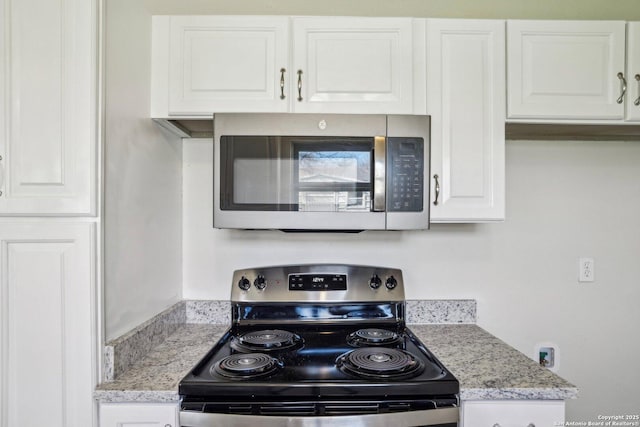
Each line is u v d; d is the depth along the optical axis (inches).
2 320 38.3
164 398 37.8
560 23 51.5
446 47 51.5
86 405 38.5
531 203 63.8
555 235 63.9
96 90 38.7
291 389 38.0
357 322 59.1
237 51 50.5
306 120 48.9
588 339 63.9
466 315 62.4
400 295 59.8
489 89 51.4
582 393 63.7
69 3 38.5
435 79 51.3
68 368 38.6
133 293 45.9
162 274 54.7
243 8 60.2
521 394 38.6
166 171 56.3
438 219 51.3
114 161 41.7
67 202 38.4
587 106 51.4
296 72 50.7
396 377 39.8
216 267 63.3
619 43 51.6
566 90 51.6
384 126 48.9
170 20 50.6
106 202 40.1
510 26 51.5
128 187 44.8
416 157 48.9
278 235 63.5
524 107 51.4
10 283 38.5
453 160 51.3
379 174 48.6
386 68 50.9
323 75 50.8
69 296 38.6
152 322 49.1
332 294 59.2
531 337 63.8
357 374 40.5
